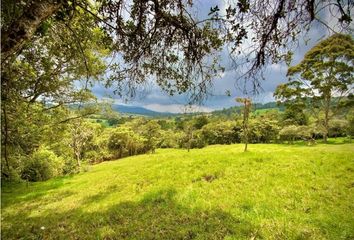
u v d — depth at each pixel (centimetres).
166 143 8150
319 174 1542
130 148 7281
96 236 998
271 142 6806
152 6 538
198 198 1360
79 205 1526
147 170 2241
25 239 1048
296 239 830
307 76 4575
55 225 1191
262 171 1712
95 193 1805
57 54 879
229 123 7456
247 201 1239
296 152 2216
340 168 1594
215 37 534
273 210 1107
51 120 1590
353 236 813
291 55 482
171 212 1198
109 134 7088
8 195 2080
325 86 4425
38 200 1805
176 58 591
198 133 7494
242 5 443
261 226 947
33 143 1516
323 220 952
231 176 1700
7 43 360
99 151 6631
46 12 389
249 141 7050
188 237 910
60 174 3600
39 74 996
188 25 539
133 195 1580
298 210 1089
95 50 1095
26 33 371
